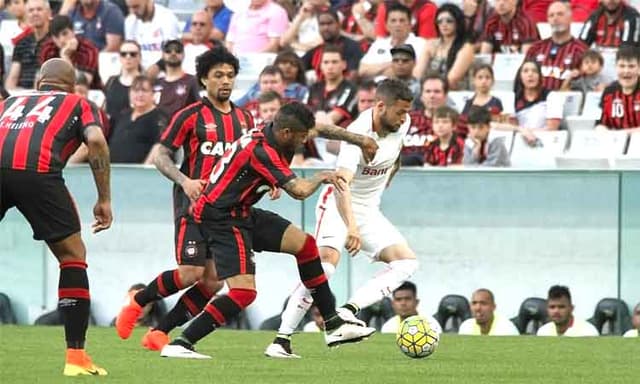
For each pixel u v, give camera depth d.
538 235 42.28
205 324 29.41
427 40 52.53
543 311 42.28
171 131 31.20
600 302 42.06
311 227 43.22
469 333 42.34
